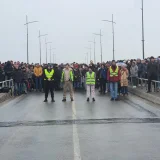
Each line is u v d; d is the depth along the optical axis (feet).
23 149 30.12
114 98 74.38
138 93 86.12
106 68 92.53
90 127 40.45
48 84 73.26
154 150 28.96
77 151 28.91
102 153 28.12
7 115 52.49
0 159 26.84
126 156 27.07
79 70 111.75
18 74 92.17
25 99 80.59
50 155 27.81
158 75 79.05
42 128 40.50
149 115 50.03
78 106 63.16
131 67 97.04
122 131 37.63
